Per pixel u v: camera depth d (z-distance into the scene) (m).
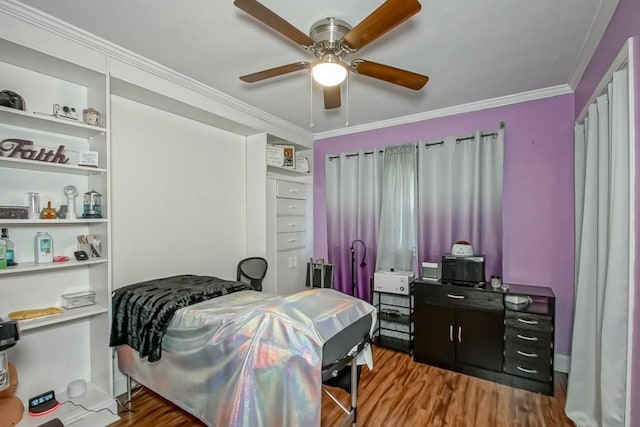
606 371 1.61
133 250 2.50
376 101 2.97
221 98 2.81
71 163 2.11
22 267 1.76
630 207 1.44
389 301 3.51
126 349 2.11
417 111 3.26
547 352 2.38
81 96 2.20
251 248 3.47
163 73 2.34
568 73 2.40
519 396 2.34
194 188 2.98
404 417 2.08
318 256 4.16
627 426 1.45
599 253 1.77
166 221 2.74
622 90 1.52
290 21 1.77
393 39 1.92
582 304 2.03
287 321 1.46
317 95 2.84
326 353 1.47
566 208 2.71
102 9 1.67
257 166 3.44
